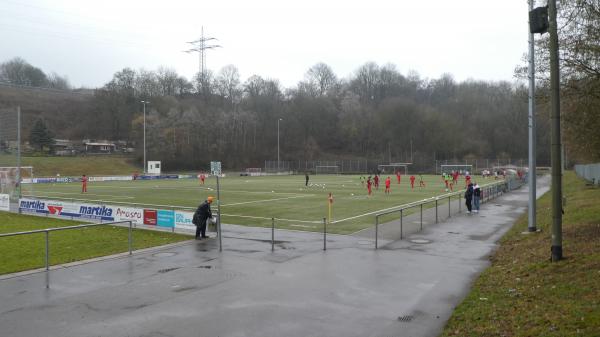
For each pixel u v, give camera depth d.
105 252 16.11
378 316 9.41
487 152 126.69
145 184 61.97
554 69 11.79
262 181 70.75
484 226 22.41
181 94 149.62
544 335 7.19
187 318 9.33
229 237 19.08
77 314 9.55
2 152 30.89
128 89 139.12
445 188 51.94
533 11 12.37
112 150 124.38
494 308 9.16
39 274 12.89
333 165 118.75
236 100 146.12
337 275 12.80
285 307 10.02
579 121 16.77
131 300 10.52
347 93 150.88
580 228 16.25
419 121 130.75
